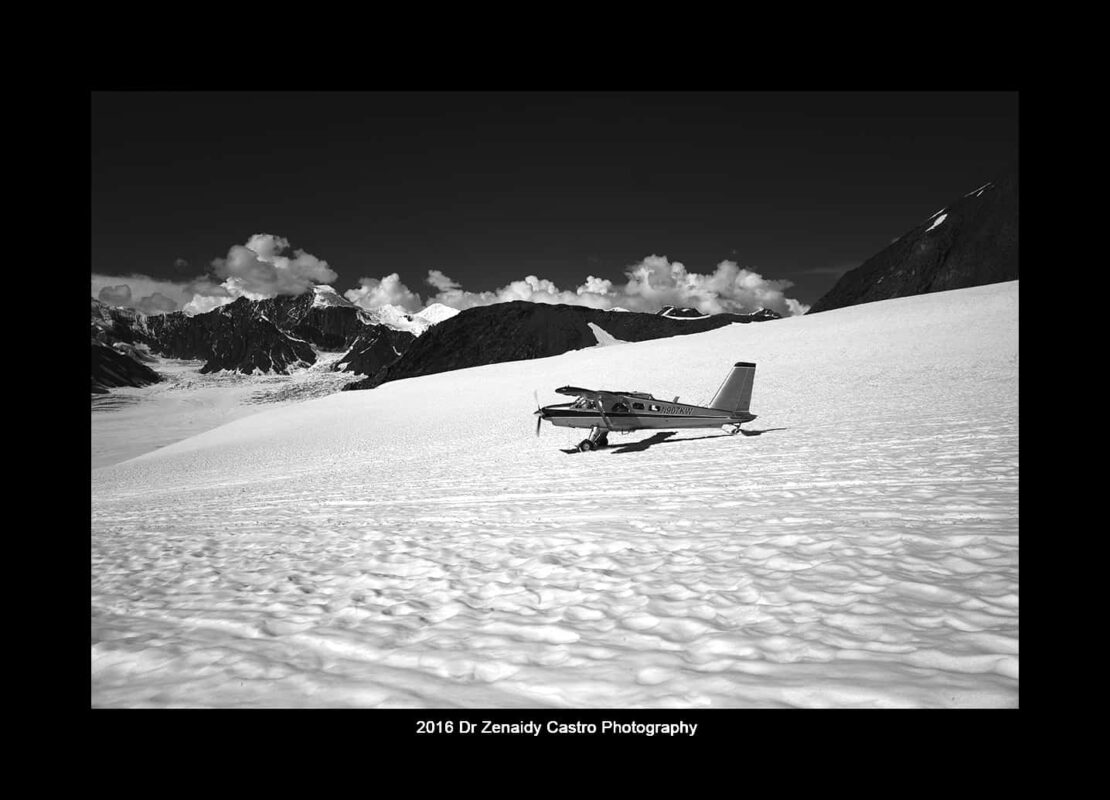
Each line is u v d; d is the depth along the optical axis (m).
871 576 4.58
